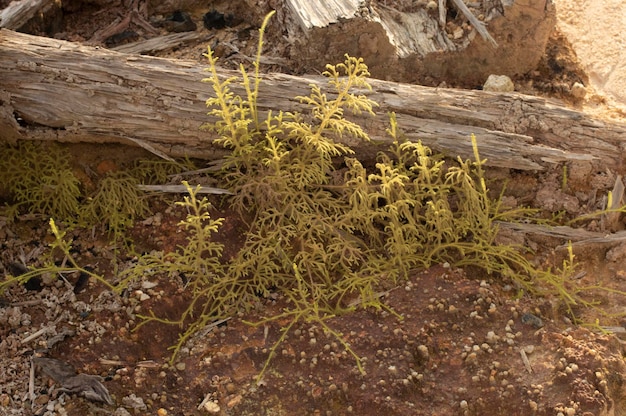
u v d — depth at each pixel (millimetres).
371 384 1417
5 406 1403
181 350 1471
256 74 1536
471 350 1445
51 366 1435
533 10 1694
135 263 1547
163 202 1605
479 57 1730
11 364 1437
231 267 1520
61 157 1600
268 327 1484
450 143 1588
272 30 1762
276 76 1605
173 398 1426
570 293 1533
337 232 1552
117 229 1575
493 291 1512
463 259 1550
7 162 1596
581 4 1932
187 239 1554
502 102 1613
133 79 1576
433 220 1540
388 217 1587
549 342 1452
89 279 1523
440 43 1707
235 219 1581
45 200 1595
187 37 1807
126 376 1435
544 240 1598
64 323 1479
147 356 1466
